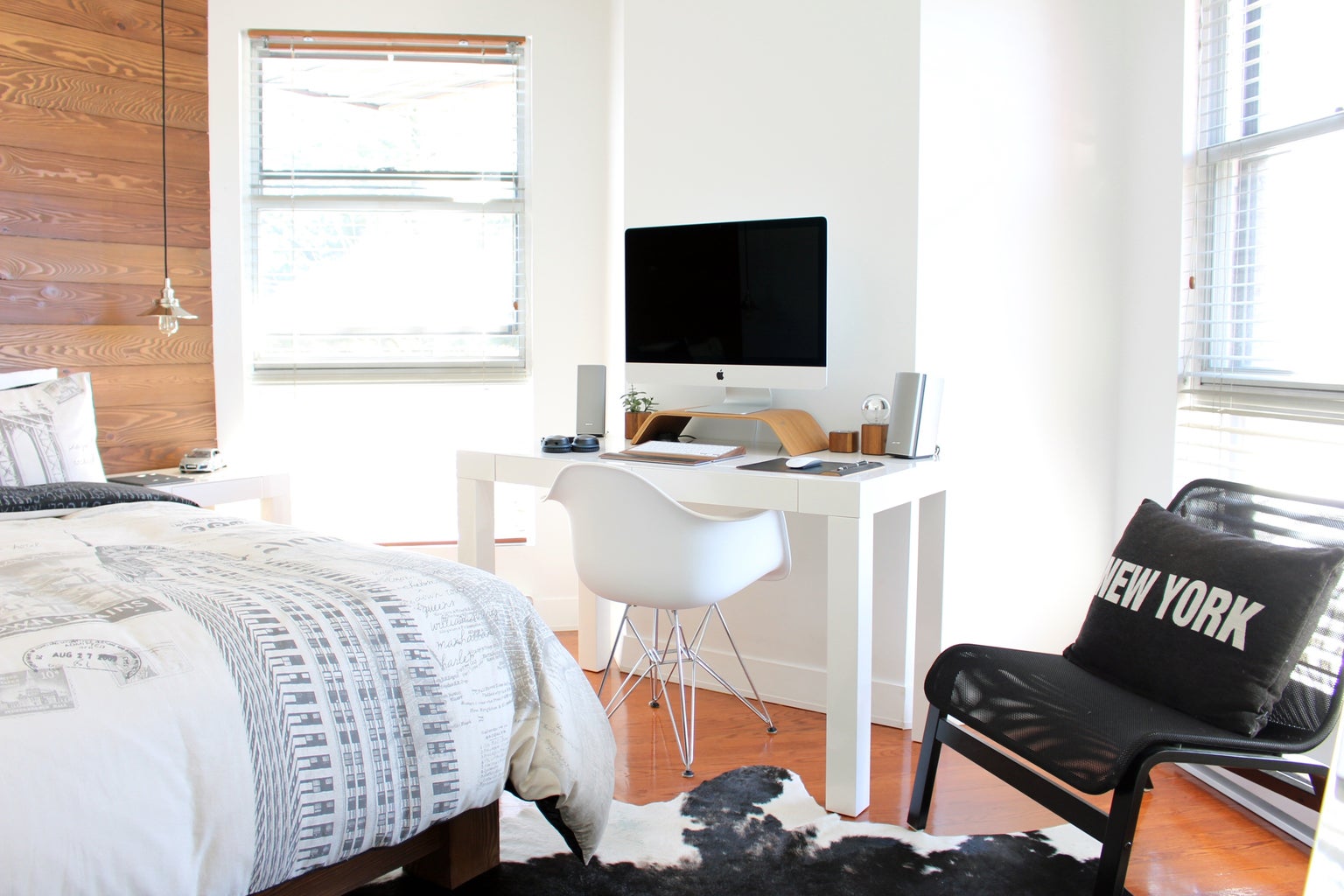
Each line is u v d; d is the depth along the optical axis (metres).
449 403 3.67
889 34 2.66
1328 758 1.96
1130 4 2.69
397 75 3.52
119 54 3.21
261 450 3.57
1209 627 1.72
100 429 3.24
